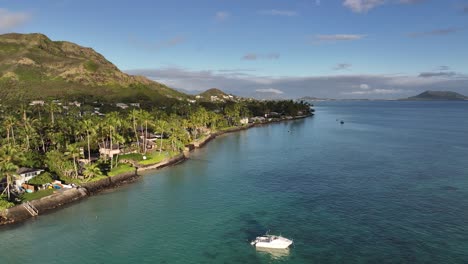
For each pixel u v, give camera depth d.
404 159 146.50
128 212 87.06
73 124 168.75
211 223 79.56
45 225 78.69
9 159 86.44
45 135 152.75
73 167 111.62
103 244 69.44
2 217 79.31
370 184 108.19
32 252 66.06
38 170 105.06
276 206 89.88
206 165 143.12
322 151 170.75
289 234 72.75
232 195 100.12
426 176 116.69
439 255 62.91
